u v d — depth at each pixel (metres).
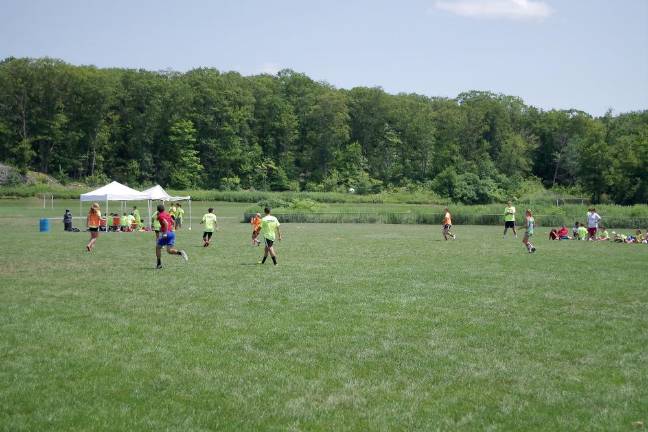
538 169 121.56
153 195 43.38
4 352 9.47
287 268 19.77
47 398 7.56
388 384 8.20
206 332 10.88
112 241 30.94
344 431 6.70
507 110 130.25
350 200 88.56
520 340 10.46
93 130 105.75
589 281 17.02
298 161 124.94
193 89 114.50
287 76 140.00
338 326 11.38
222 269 19.41
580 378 8.48
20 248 26.41
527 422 6.96
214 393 7.81
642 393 7.88
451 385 8.18
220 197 89.00
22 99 100.94
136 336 10.55
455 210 59.03
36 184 90.75
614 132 104.50
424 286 16.02
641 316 12.40
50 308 12.87
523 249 27.36
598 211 55.72
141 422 6.88
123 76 111.62
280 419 7.01
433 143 125.06
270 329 11.12
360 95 131.00
